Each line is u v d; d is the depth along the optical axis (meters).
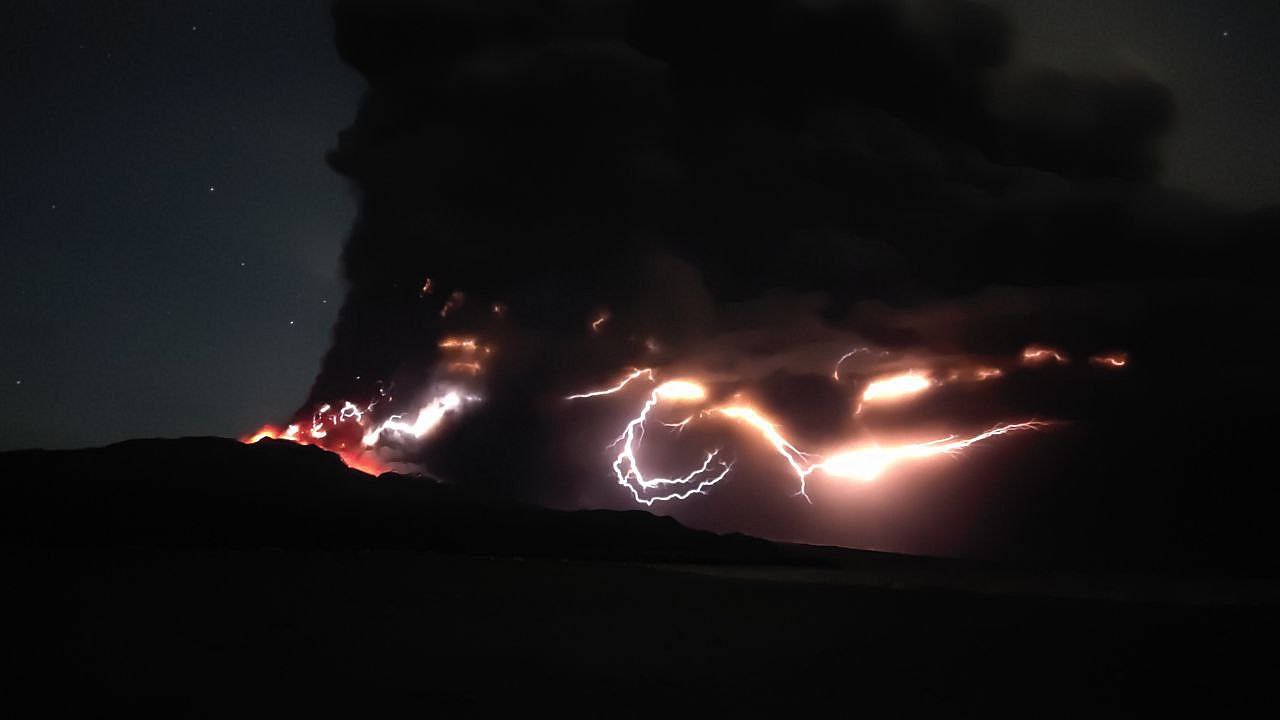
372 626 10.24
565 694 7.22
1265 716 7.18
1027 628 11.80
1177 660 9.59
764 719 6.65
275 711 6.33
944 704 7.26
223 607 11.12
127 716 6.08
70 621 9.62
